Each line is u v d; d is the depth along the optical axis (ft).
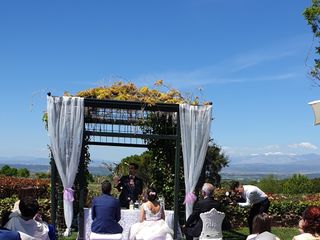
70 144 24.66
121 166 36.94
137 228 21.70
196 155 25.72
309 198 37.70
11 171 94.68
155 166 29.91
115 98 26.21
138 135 25.62
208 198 22.75
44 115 26.35
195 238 22.66
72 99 24.73
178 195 25.80
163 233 21.56
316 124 15.47
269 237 12.76
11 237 12.28
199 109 25.93
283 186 61.26
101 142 28.78
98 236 20.71
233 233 30.45
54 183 25.02
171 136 25.80
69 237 25.58
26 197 13.94
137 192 28.96
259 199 25.17
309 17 38.19
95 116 26.53
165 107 25.64
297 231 31.86
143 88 26.45
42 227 14.05
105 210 21.01
